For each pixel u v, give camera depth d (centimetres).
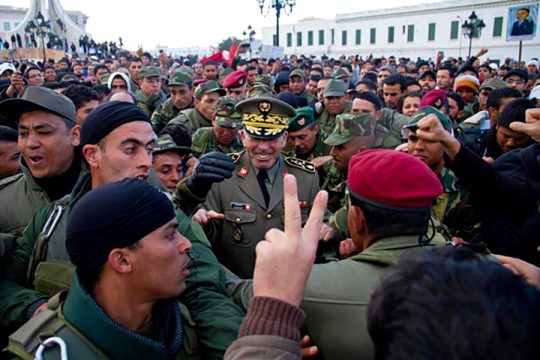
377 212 139
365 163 142
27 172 239
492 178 218
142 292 131
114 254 125
